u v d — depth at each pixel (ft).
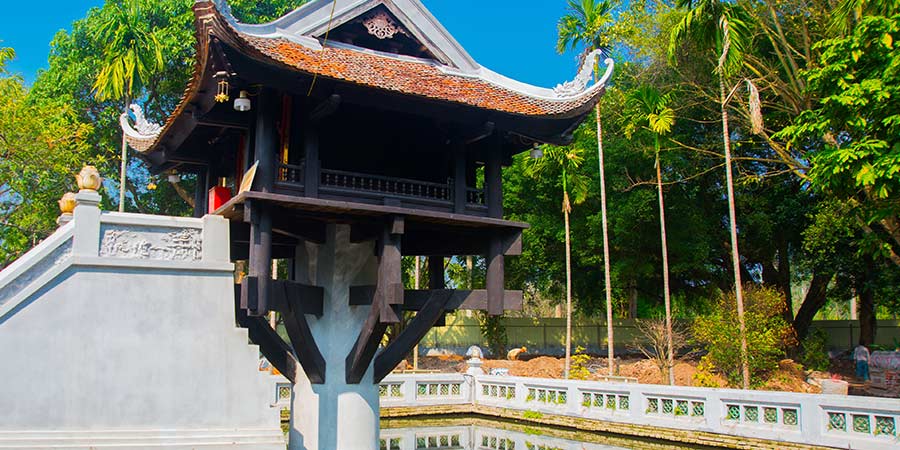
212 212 37.83
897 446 38.11
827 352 96.48
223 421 27.50
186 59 83.15
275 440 27.71
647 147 83.25
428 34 38.58
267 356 37.96
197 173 44.45
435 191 36.11
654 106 71.97
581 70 38.37
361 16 36.94
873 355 75.92
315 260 38.58
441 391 65.41
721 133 89.71
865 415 40.27
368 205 32.35
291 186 31.71
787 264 97.71
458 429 61.21
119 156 87.66
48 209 73.97
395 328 91.30
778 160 71.51
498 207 37.32
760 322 61.31
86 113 90.02
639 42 86.22
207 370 27.61
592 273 104.78
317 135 32.63
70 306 26.00
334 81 30.66
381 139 37.99
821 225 69.97
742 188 92.32
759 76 71.72
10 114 62.75
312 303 36.42
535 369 88.84
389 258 33.53
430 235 42.04
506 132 38.55
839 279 89.97
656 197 89.97
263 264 30.32
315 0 35.24
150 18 84.89
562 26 73.31
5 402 24.67
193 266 27.96
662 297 112.68
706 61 82.58
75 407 25.52
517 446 53.78
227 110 34.06
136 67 78.74
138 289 27.07
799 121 40.86
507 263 104.32
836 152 37.17
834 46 37.86
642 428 51.26
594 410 55.26
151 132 43.83
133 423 26.20
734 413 46.62
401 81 33.63
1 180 64.54
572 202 93.91
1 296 25.32
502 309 36.78
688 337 92.02
